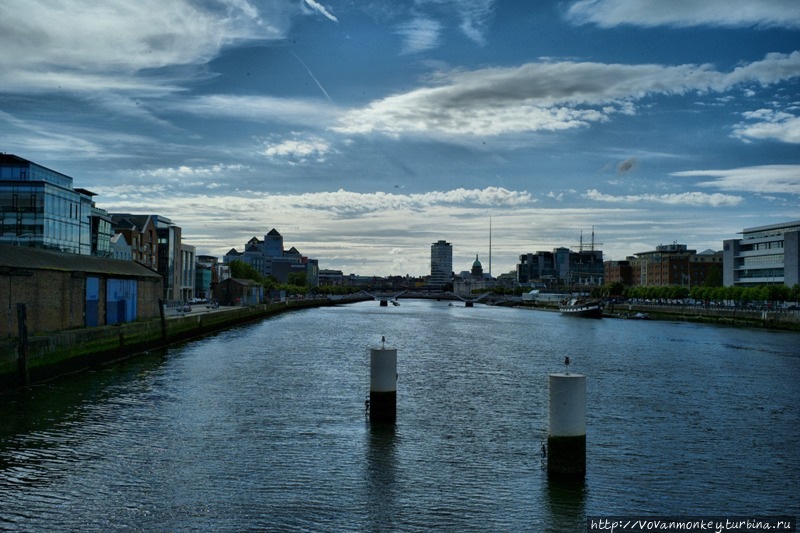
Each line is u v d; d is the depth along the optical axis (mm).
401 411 45531
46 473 31141
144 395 50812
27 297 62812
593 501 28547
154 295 104375
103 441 36781
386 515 26812
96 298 80312
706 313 175625
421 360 76750
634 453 35594
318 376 61594
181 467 32250
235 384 56438
